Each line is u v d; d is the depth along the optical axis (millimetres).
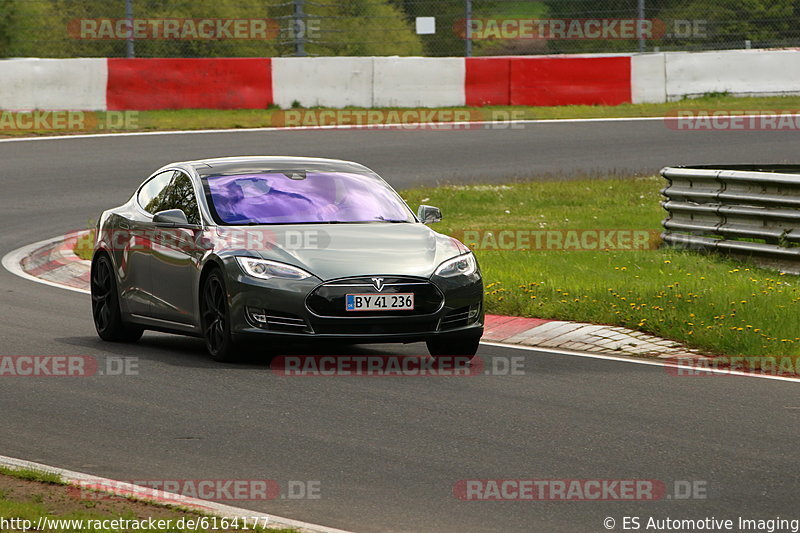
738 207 51156
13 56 112562
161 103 92875
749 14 117312
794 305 39500
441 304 32281
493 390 29812
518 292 43062
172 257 34844
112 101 91812
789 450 24188
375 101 97188
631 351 35656
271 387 29875
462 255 33625
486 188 70375
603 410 27750
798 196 48594
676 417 27078
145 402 28203
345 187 36156
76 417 26734
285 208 34750
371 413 27203
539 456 23688
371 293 31594
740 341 34969
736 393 29734
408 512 20125
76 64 90688
